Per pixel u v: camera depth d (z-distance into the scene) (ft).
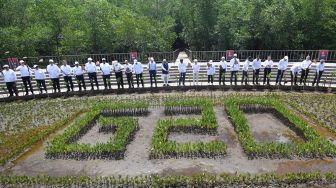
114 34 119.03
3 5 118.83
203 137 45.62
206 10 123.85
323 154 39.40
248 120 51.88
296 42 110.11
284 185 33.32
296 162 37.83
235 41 115.34
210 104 56.13
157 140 42.45
